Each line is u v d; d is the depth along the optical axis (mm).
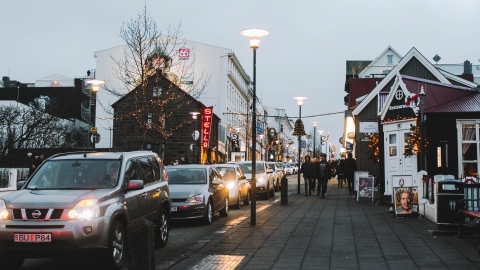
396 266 8953
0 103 55500
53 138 44281
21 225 8562
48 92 71250
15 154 40062
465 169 20219
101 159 10328
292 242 11703
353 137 43250
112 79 65750
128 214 9680
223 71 67750
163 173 12211
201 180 16828
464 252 10195
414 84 21859
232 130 67688
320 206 21562
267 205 22453
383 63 73062
